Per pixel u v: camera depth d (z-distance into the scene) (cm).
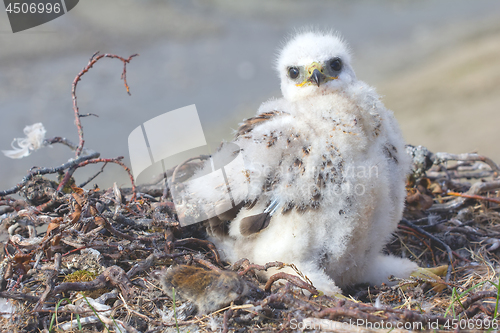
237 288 582
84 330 580
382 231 682
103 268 668
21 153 865
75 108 838
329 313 534
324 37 784
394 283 724
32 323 584
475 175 1046
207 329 569
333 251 646
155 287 629
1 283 608
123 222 712
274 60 866
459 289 693
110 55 782
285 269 649
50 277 599
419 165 947
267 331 560
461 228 873
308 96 732
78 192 693
